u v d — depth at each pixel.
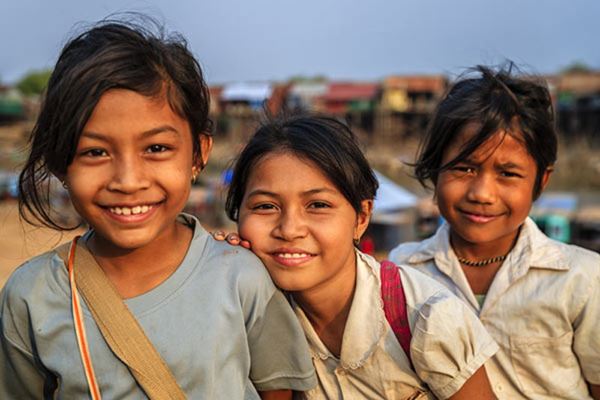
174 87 1.73
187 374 1.75
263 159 1.99
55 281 1.82
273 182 1.96
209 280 1.84
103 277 1.81
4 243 10.45
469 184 2.48
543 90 2.56
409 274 2.15
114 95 1.65
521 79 2.57
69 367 1.75
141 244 1.73
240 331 1.83
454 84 2.71
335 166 1.95
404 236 10.49
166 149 1.72
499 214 2.47
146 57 1.69
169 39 1.82
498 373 2.48
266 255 1.98
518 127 2.42
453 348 1.99
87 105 1.63
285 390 2.07
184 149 1.77
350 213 2.02
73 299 1.79
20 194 1.92
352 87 39.28
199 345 1.76
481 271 2.62
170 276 1.82
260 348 1.98
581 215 9.46
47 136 1.70
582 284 2.40
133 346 1.73
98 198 1.69
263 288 1.91
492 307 2.49
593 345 2.39
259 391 2.05
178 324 1.77
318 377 2.15
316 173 1.95
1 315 1.85
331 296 2.08
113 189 1.66
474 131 2.43
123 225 1.71
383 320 2.06
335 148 1.98
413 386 2.09
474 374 2.05
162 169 1.71
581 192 19.45
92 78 1.64
